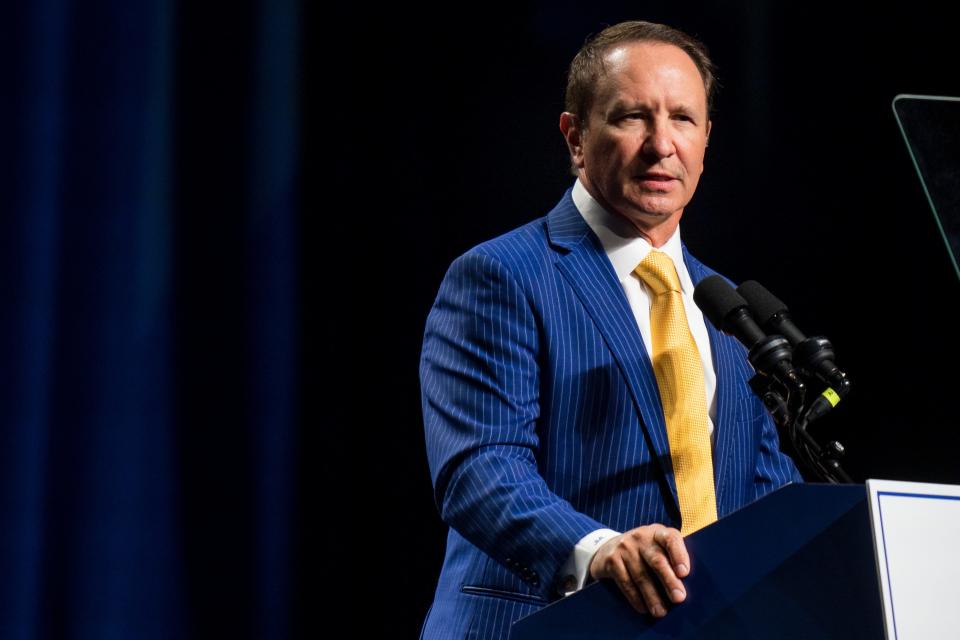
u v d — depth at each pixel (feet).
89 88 39.96
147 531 39.34
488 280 22.48
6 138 39.14
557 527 18.35
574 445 21.62
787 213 43.68
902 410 43.06
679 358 22.41
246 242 41.11
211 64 41.22
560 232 23.88
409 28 43.60
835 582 15.24
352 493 41.91
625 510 21.31
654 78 23.12
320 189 42.11
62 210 39.50
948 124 22.74
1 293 38.78
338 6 42.86
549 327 22.08
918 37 43.70
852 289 43.39
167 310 40.09
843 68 43.93
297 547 41.04
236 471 40.37
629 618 15.60
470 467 20.22
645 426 21.66
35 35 39.55
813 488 15.64
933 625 14.56
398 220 43.04
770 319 19.92
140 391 39.58
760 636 15.29
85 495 38.93
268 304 41.22
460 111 43.68
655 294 23.31
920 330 43.16
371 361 42.52
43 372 38.91
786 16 44.16
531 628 15.52
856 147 43.73
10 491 38.32
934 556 14.84
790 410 18.63
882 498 14.97
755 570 15.52
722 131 43.88
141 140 40.22
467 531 19.88
